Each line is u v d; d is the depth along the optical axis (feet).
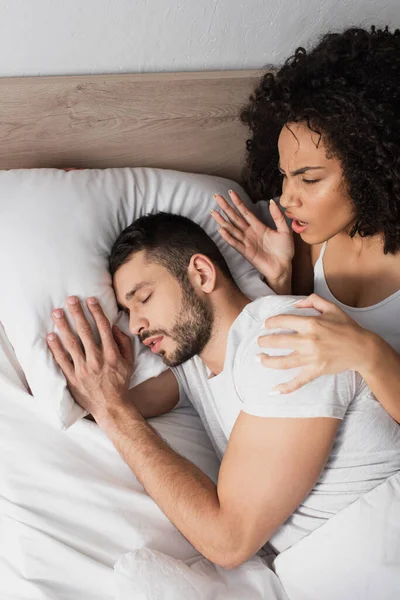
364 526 3.43
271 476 3.31
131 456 3.76
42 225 4.02
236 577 3.57
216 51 4.93
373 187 3.83
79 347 3.90
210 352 3.93
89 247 4.06
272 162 4.58
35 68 4.66
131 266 3.89
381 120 3.65
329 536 3.49
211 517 3.44
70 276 3.94
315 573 3.50
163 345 3.92
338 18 4.99
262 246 4.49
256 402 3.39
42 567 3.45
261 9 4.81
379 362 3.31
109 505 3.69
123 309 4.09
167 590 3.32
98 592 3.43
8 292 3.92
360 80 3.70
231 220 4.57
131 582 3.32
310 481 3.35
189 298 3.81
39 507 3.63
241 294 4.04
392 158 3.72
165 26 4.71
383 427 3.54
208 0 4.67
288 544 3.70
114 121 4.82
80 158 4.90
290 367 3.26
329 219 3.93
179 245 3.87
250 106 4.60
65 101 4.66
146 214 4.47
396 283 4.17
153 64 4.86
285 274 4.51
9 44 4.50
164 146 5.02
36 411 3.96
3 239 4.00
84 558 3.47
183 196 4.59
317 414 3.28
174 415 4.35
